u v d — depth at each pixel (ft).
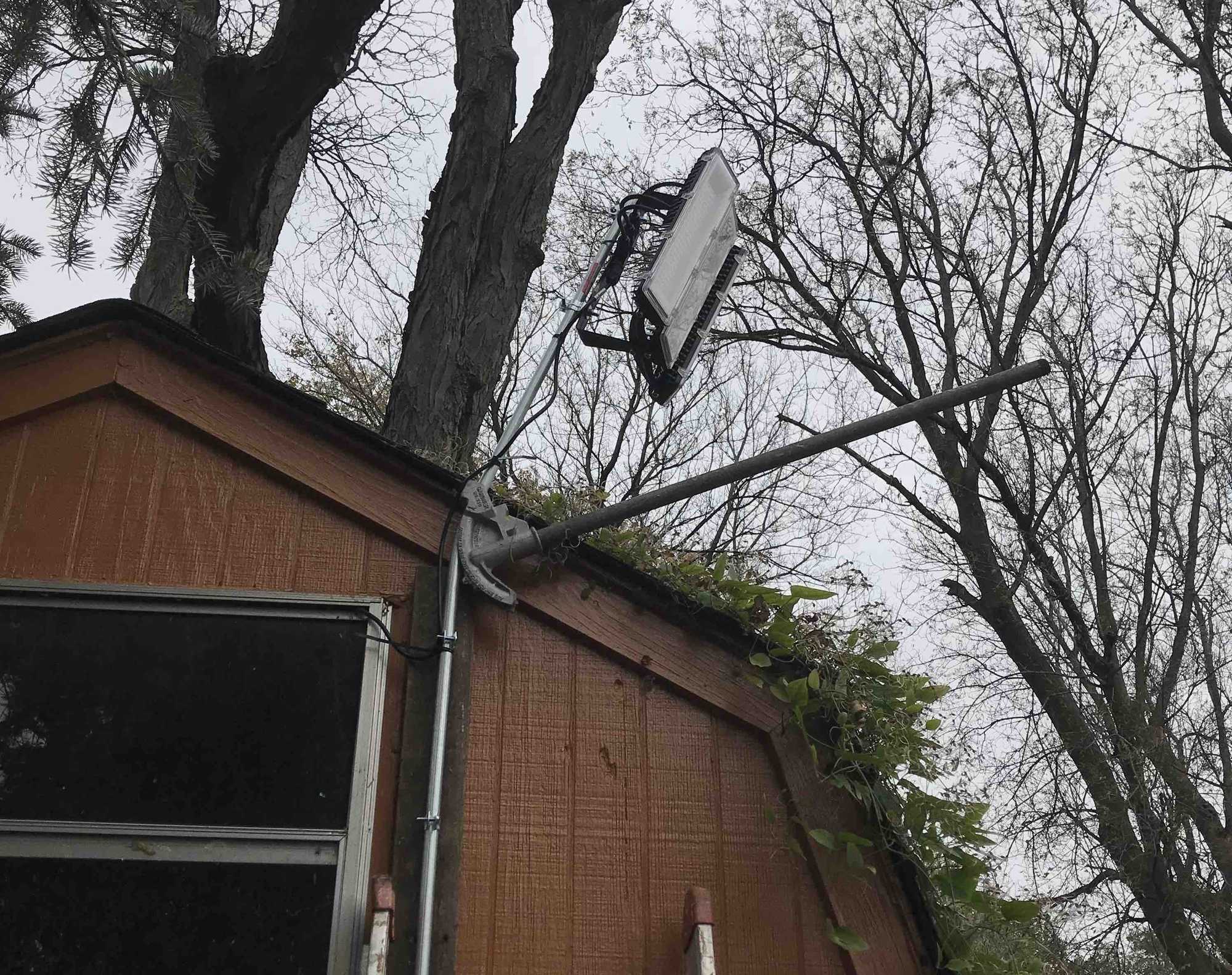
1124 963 28.96
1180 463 40.52
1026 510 39.19
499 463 12.50
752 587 11.84
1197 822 29.99
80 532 11.30
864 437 11.41
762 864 10.89
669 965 10.31
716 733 11.42
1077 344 40.75
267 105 17.33
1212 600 37.29
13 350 11.84
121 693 10.62
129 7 10.79
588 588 11.76
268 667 10.89
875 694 11.52
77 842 9.98
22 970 9.48
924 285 44.34
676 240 12.41
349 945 9.75
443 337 22.53
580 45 26.30
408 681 10.98
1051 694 33.01
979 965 10.60
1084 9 42.27
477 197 23.84
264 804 10.28
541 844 10.68
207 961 9.64
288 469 11.77
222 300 17.83
